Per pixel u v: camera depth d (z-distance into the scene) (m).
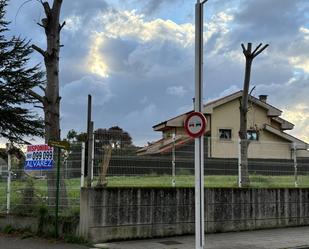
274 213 16.38
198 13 12.11
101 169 13.71
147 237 13.72
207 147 16.97
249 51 18.30
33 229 14.29
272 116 42.62
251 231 15.55
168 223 14.12
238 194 15.65
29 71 31.25
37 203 14.87
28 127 31.19
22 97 30.86
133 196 13.59
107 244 12.76
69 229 13.39
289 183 17.08
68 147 13.44
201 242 11.35
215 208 15.15
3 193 15.83
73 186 13.98
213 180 15.78
